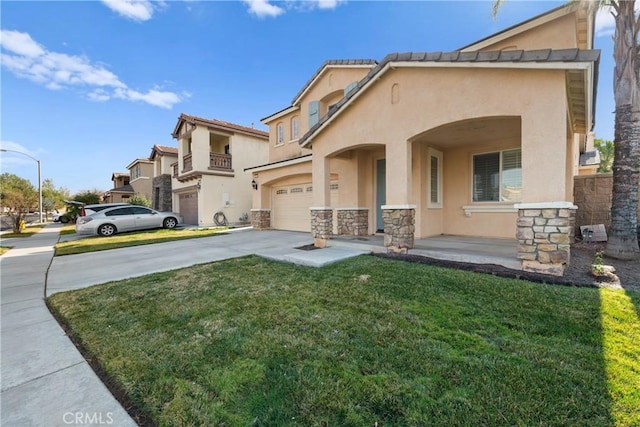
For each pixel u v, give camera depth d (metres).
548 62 4.70
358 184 10.34
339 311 3.88
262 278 5.59
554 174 4.83
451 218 9.61
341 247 8.40
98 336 3.49
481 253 6.11
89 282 6.04
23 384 2.61
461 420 1.96
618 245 6.24
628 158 6.25
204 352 3.01
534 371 2.44
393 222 7.08
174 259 8.08
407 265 5.91
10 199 20.94
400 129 6.91
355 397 2.23
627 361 2.55
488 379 2.36
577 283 4.46
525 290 4.24
